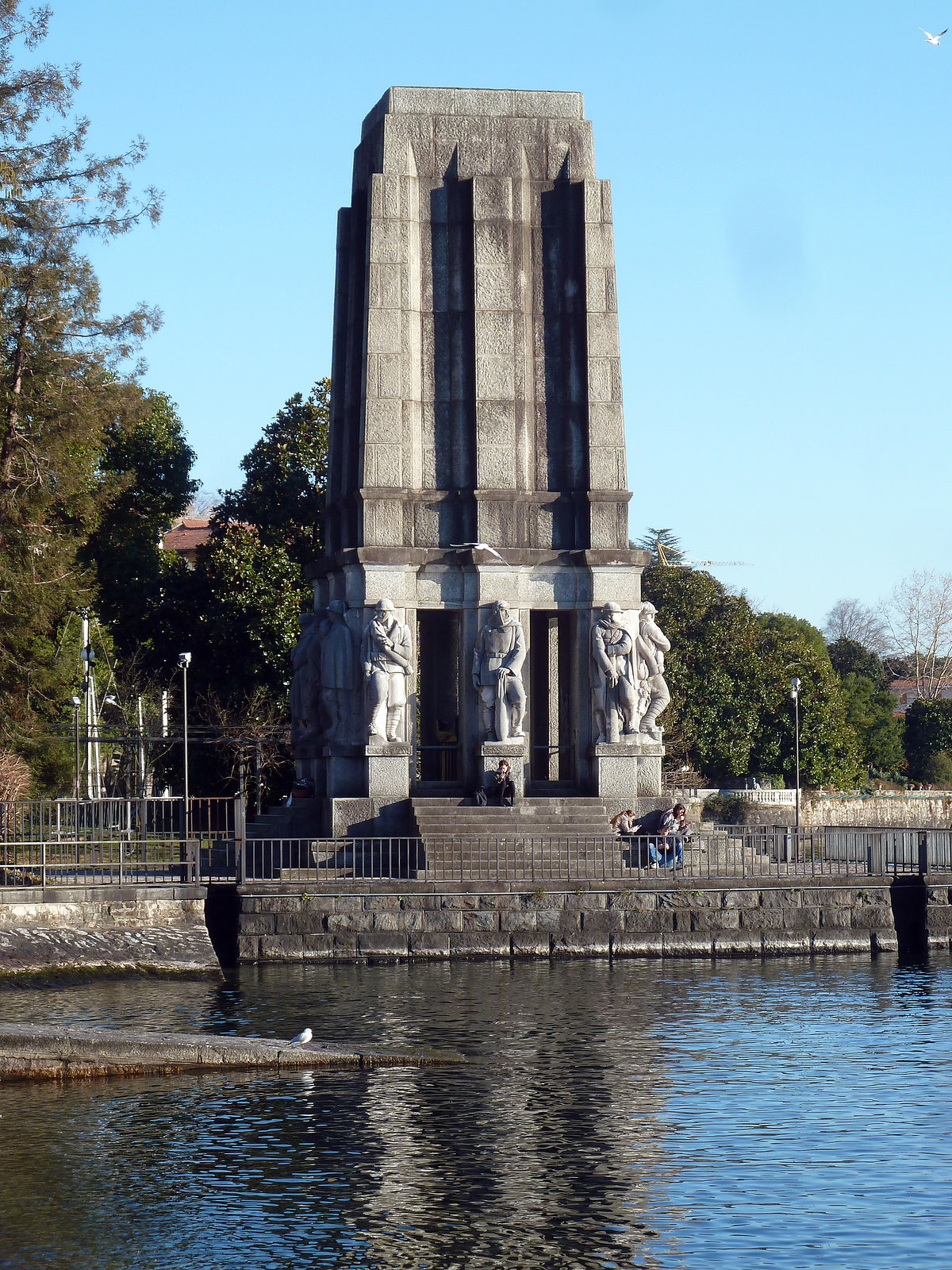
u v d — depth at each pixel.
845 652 130.12
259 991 35.34
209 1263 17.61
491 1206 19.39
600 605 48.00
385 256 48.25
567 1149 21.73
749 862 46.56
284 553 71.81
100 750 79.81
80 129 56.38
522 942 40.81
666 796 47.53
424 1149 21.73
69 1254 17.86
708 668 89.31
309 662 49.28
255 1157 21.33
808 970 39.00
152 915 39.34
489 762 46.84
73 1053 26.14
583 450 49.03
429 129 49.22
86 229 56.97
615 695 47.72
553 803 46.44
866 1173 20.64
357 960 40.00
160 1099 24.48
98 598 77.50
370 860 43.19
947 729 121.19
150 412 63.12
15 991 35.44
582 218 49.25
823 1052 28.25
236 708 70.88
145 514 82.81
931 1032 30.19
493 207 48.78
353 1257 17.78
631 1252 17.88
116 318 59.00
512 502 48.03
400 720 46.75
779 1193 19.86
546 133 49.78
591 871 43.94
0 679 60.28
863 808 92.69
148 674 78.50
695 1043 29.03
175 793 74.19
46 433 58.59
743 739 89.44
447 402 48.69
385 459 47.88
